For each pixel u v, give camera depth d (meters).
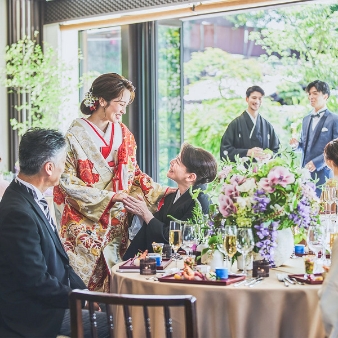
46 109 7.26
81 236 4.13
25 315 2.78
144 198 4.32
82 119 4.27
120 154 4.26
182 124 7.09
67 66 7.54
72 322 2.16
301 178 2.93
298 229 3.22
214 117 7.37
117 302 2.08
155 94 6.92
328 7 6.64
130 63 6.97
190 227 3.03
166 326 2.11
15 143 7.47
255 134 6.47
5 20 7.44
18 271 2.73
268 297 2.55
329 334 2.41
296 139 6.34
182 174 3.76
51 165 2.93
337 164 4.12
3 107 7.50
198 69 7.42
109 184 4.25
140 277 2.84
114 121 4.23
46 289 2.76
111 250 4.23
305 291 2.56
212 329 2.59
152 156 6.92
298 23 6.84
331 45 6.66
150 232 3.80
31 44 7.25
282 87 6.96
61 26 7.53
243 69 7.20
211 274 2.74
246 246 2.72
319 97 6.10
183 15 6.46
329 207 3.88
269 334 2.55
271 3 5.92
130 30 6.96
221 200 2.93
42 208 2.99
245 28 7.18
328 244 2.99
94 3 7.11
